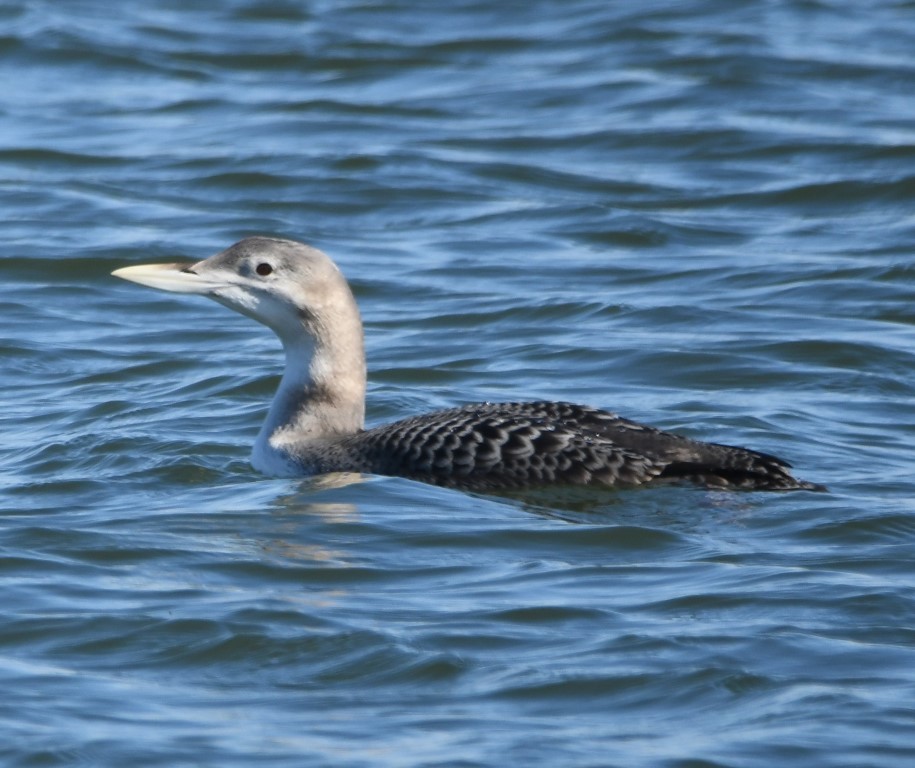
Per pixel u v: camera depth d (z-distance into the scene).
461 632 9.29
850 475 12.30
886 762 7.79
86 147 24.70
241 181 23.06
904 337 16.70
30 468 12.86
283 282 12.45
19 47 29.20
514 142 24.98
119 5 32.47
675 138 24.81
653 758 7.84
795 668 8.80
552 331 17.22
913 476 12.30
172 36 30.42
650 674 8.75
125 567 10.28
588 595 9.82
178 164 23.81
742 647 9.02
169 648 9.14
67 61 28.89
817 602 9.64
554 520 11.00
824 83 27.52
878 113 25.89
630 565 10.32
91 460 12.90
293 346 12.64
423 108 26.78
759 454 11.52
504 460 11.45
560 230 21.34
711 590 9.82
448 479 11.58
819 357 16.00
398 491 11.45
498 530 10.82
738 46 28.97
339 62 29.00
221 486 12.10
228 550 10.55
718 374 15.50
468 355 16.36
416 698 8.59
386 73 28.75
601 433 11.55
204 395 14.89
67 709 8.40
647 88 27.33
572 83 27.73
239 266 12.49
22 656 9.05
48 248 20.25
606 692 8.59
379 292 18.81
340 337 12.56
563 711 8.42
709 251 20.44
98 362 16.28
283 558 10.41
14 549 10.51
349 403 12.64
